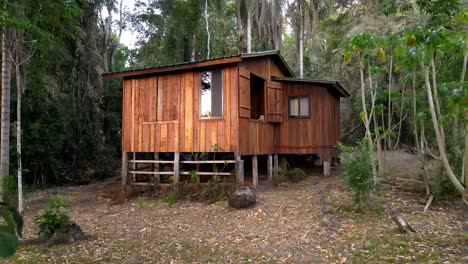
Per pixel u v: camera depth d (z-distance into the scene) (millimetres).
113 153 16656
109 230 6305
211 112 9242
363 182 6547
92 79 15203
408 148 16031
